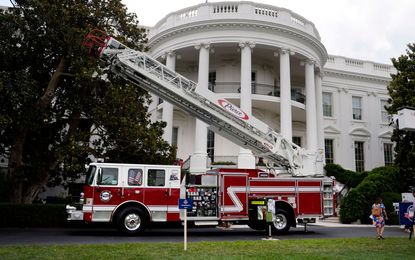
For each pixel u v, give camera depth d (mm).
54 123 17594
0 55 15609
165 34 25547
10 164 16594
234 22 23859
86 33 15242
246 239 12078
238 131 14031
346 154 32406
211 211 13188
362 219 19031
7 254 8039
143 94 17812
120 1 17531
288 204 13719
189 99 13234
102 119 15812
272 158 14672
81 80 15477
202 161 22172
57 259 7555
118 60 12664
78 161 16047
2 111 14805
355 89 33938
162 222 12883
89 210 12328
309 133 25234
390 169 20703
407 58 20516
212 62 27156
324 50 27922
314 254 8625
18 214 15367
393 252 9172
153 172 13008
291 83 31125
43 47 16344
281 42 24578
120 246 9398
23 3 16125
